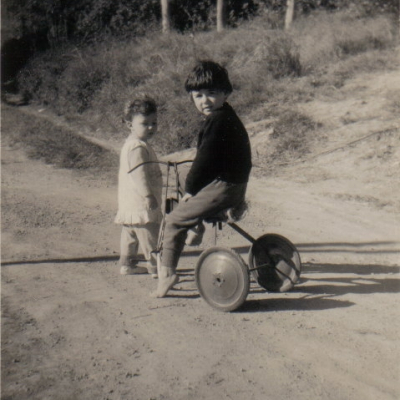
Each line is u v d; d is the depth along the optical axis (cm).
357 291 461
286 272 460
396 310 421
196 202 419
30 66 1911
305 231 631
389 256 548
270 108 1107
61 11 2195
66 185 892
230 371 338
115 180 927
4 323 411
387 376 329
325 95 1116
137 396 314
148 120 479
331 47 1310
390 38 1334
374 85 1120
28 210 745
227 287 424
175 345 373
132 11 2248
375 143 885
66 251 591
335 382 324
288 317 414
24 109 1706
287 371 336
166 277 452
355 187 773
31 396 316
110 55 1689
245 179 418
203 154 403
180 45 1585
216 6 2308
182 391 317
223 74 404
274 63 1262
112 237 638
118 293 471
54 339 386
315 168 859
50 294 469
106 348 371
